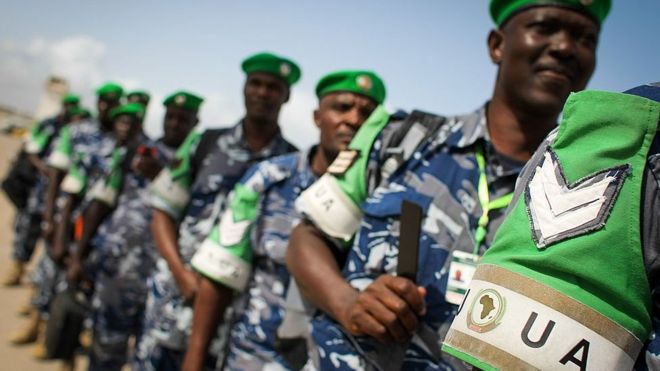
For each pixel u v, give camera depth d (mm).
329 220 1464
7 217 11586
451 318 1192
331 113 2516
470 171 1319
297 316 1701
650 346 669
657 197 670
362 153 1458
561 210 703
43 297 5035
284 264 2328
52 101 14273
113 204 4094
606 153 707
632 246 663
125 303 3828
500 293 711
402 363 1192
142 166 3838
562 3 1312
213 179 2947
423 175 1332
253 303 2363
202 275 2453
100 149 4934
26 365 4617
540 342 666
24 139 6988
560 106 1336
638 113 705
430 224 1267
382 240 1316
